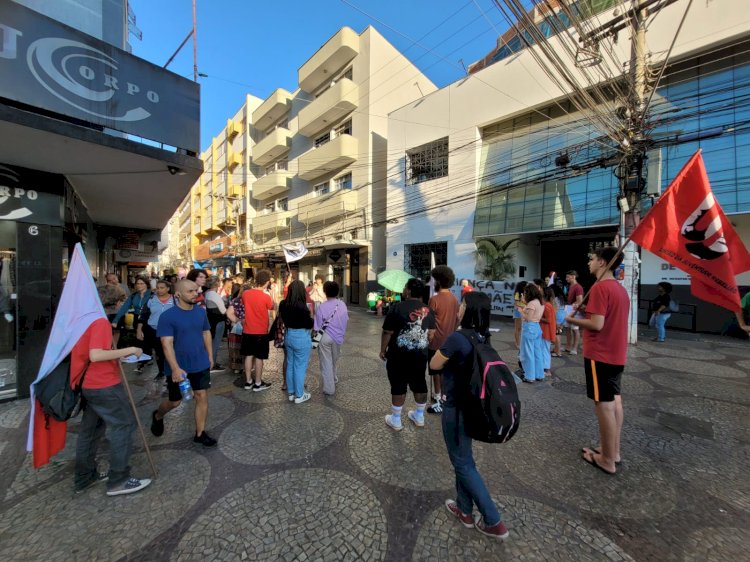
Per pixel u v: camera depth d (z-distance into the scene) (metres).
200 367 3.16
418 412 3.66
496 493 2.58
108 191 6.25
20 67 3.30
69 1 5.00
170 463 2.96
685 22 8.52
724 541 2.12
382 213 17.52
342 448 3.22
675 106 8.87
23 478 2.72
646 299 10.69
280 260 24.94
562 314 6.86
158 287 5.16
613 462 2.83
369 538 2.13
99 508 2.38
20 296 4.43
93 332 2.43
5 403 4.29
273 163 26.09
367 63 17.45
